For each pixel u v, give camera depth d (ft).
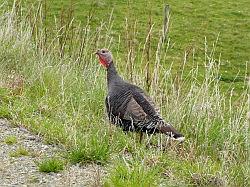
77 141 50.29
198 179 45.42
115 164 46.52
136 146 51.49
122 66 71.72
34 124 54.54
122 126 53.36
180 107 59.36
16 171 45.80
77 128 54.13
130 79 62.75
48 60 70.64
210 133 57.11
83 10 124.67
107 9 127.13
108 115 53.93
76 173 45.83
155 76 61.16
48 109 58.70
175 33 120.98
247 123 55.01
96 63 71.36
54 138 51.70
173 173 46.83
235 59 113.09
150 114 51.85
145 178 42.86
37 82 65.87
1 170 45.75
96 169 46.52
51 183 44.11
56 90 64.08
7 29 75.92
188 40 117.50
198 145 56.24
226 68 107.86
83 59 72.13
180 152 52.60
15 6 84.38
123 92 52.95
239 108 61.87
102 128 53.72
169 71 63.87
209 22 130.21
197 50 112.37
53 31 80.74
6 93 61.93
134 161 46.96
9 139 51.24
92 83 65.87
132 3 133.39
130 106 52.24
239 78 101.86
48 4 121.80
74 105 61.16
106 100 54.03
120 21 120.37
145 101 52.39
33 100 61.82
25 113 57.36
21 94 62.49
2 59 70.64
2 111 57.31
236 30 127.34
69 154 48.55
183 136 51.39
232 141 55.16
